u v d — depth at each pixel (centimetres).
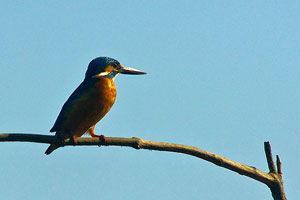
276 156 813
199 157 799
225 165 783
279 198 787
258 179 779
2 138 777
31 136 805
